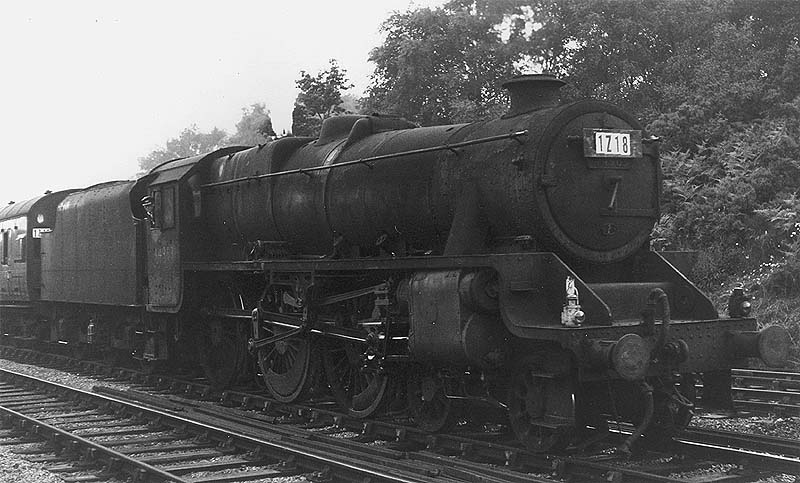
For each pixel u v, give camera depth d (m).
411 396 10.10
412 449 9.46
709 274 19.02
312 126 23.58
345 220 10.98
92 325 18.14
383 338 9.81
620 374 7.49
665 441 8.64
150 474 8.44
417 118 24.56
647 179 9.20
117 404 12.33
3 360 21.28
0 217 24.33
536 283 8.38
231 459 9.28
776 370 14.95
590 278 9.05
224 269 13.05
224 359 14.11
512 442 9.07
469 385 9.22
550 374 7.98
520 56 23.95
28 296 21.48
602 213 8.76
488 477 7.72
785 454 8.45
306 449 8.96
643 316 8.15
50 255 20.48
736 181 19.38
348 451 9.02
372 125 11.56
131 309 16.64
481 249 9.07
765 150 19.42
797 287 17.31
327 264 10.89
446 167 9.53
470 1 25.25
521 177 8.55
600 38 22.91
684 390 8.96
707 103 21.27
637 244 9.12
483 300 8.41
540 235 8.60
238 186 13.30
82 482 8.62
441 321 8.79
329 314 11.48
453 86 23.70
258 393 13.52
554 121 8.56
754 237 18.66
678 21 23.23
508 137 8.64
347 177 10.95
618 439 8.80
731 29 22.33
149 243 15.14
